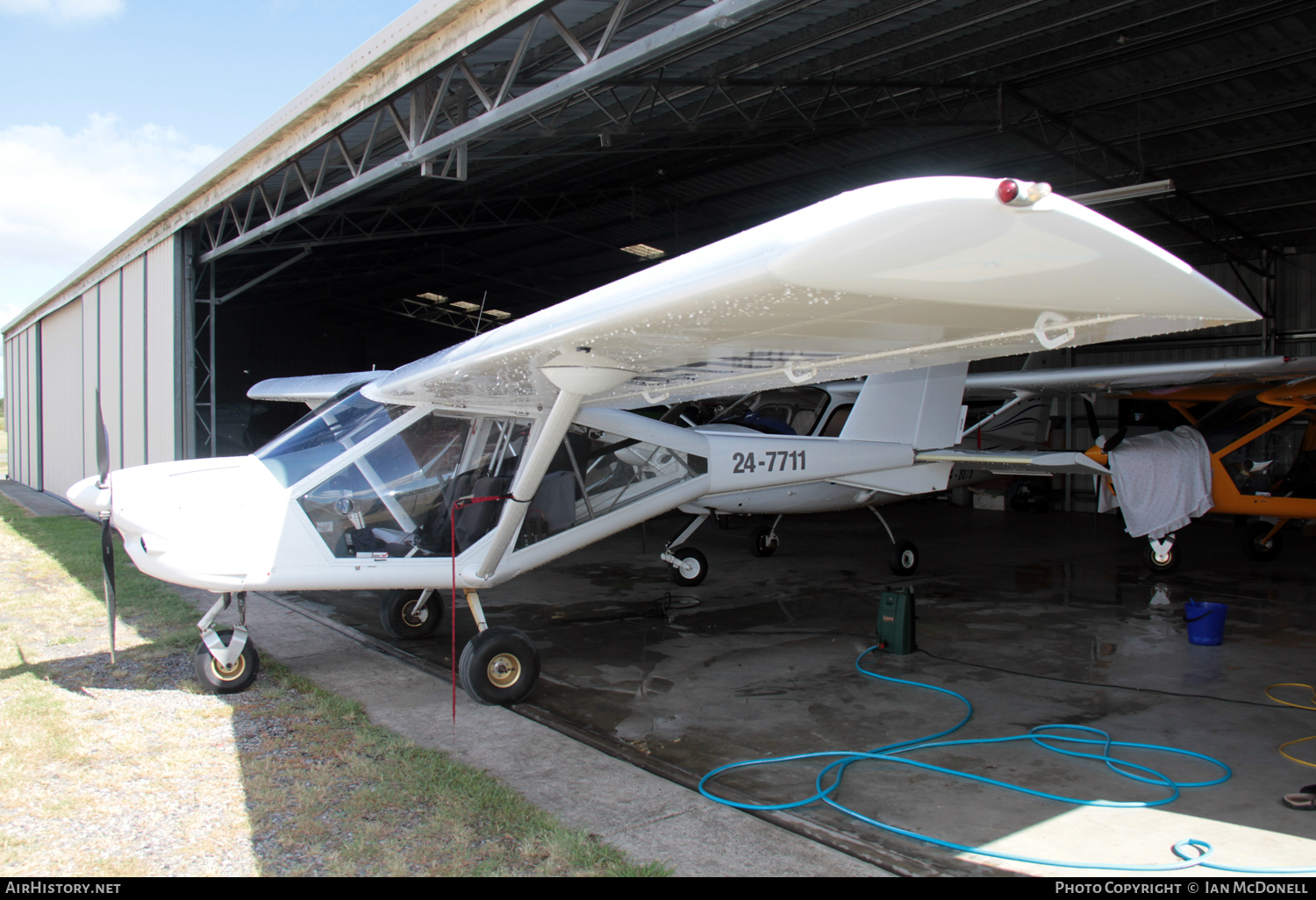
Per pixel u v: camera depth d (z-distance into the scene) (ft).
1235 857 8.66
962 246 5.00
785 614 21.06
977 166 34.73
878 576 26.32
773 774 10.98
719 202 42.09
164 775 10.51
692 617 20.77
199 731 12.09
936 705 13.88
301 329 85.46
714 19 13.78
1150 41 23.79
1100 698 14.19
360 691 14.42
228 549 13.14
